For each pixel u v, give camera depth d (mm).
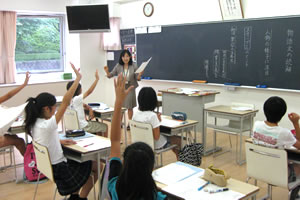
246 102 5203
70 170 2625
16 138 3613
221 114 4109
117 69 5516
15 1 6473
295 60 4527
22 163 4176
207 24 5480
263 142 2553
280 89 4730
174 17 6121
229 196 1674
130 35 6965
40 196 3230
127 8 7020
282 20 4594
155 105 3273
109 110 4406
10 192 3328
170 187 1785
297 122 2574
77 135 3033
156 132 3184
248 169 2594
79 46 7227
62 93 7273
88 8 6445
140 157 1257
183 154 3273
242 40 5066
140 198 1274
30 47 7215
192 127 3600
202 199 1637
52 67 7660
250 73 5047
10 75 6641
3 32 6512
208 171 1854
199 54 5672
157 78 6477
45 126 2531
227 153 4484
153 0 6449
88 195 3184
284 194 3203
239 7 5020
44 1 6891
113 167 1512
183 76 5992
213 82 5547
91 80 7480
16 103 6574
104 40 7504
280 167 2355
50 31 7465
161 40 6277
